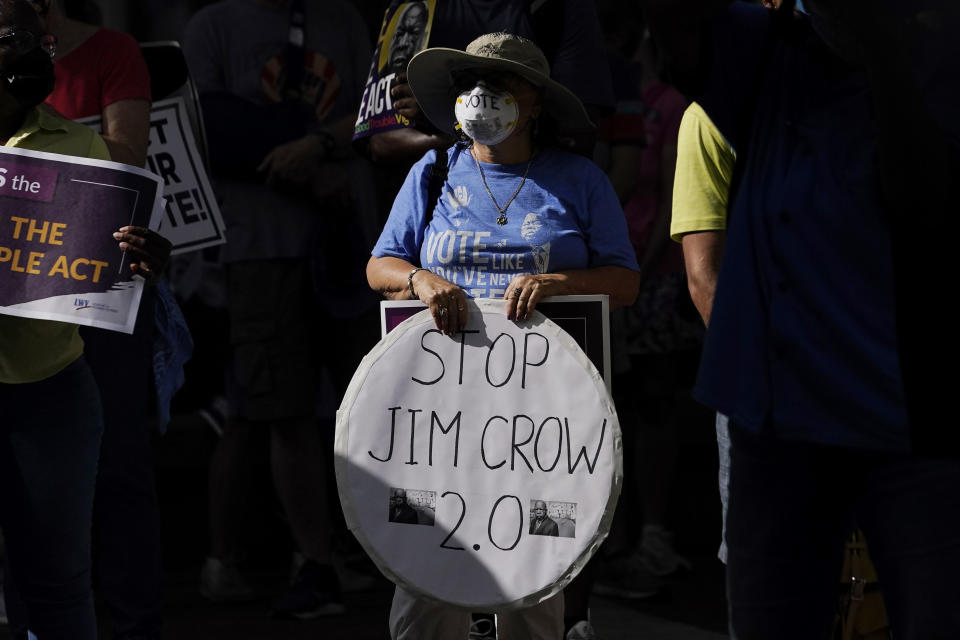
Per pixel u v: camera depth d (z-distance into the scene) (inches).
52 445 439.5
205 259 765.9
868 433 325.7
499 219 474.0
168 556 900.6
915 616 322.0
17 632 522.9
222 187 751.7
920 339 322.3
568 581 426.9
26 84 439.8
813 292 332.5
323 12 801.6
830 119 340.8
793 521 345.4
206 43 781.3
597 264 480.1
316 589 737.6
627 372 852.0
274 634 700.0
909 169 318.7
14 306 437.4
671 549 831.7
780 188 341.4
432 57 477.4
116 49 581.3
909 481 324.5
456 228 477.1
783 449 342.3
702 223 457.7
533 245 469.1
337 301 762.8
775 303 337.7
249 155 745.0
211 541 799.7
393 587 823.1
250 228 749.9
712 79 349.4
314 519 747.4
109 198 452.4
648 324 830.5
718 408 344.2
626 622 738.2
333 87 789.9
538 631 471.8
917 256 324.2
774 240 339.3
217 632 705.0
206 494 936.9
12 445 438.6
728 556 356.2
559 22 550.3
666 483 831.7
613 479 426.3
